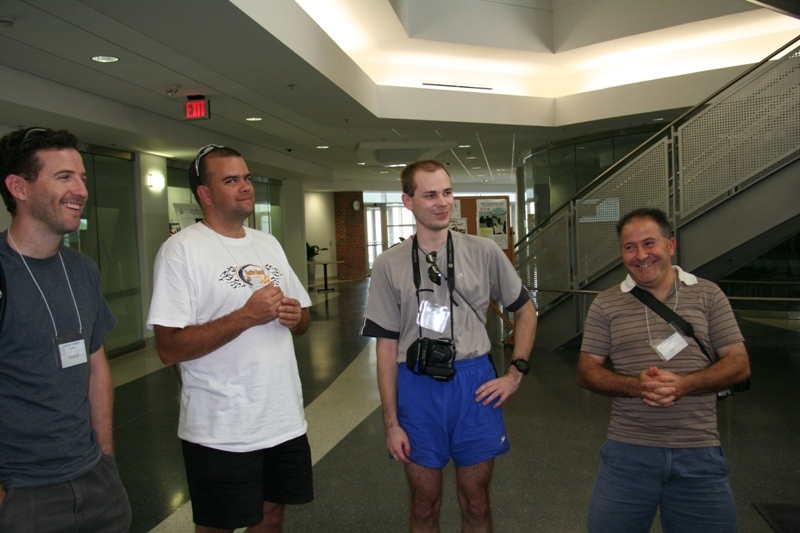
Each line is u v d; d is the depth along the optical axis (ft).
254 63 17.13
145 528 9.45
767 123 15.69
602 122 30.78
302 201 48.85
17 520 4.82
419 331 6.74
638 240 6.33
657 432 6.10
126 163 27.61
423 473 6.64
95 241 25.36
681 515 6.07
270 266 7.18
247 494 6.41
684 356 6.20
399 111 27.50
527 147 40.40
